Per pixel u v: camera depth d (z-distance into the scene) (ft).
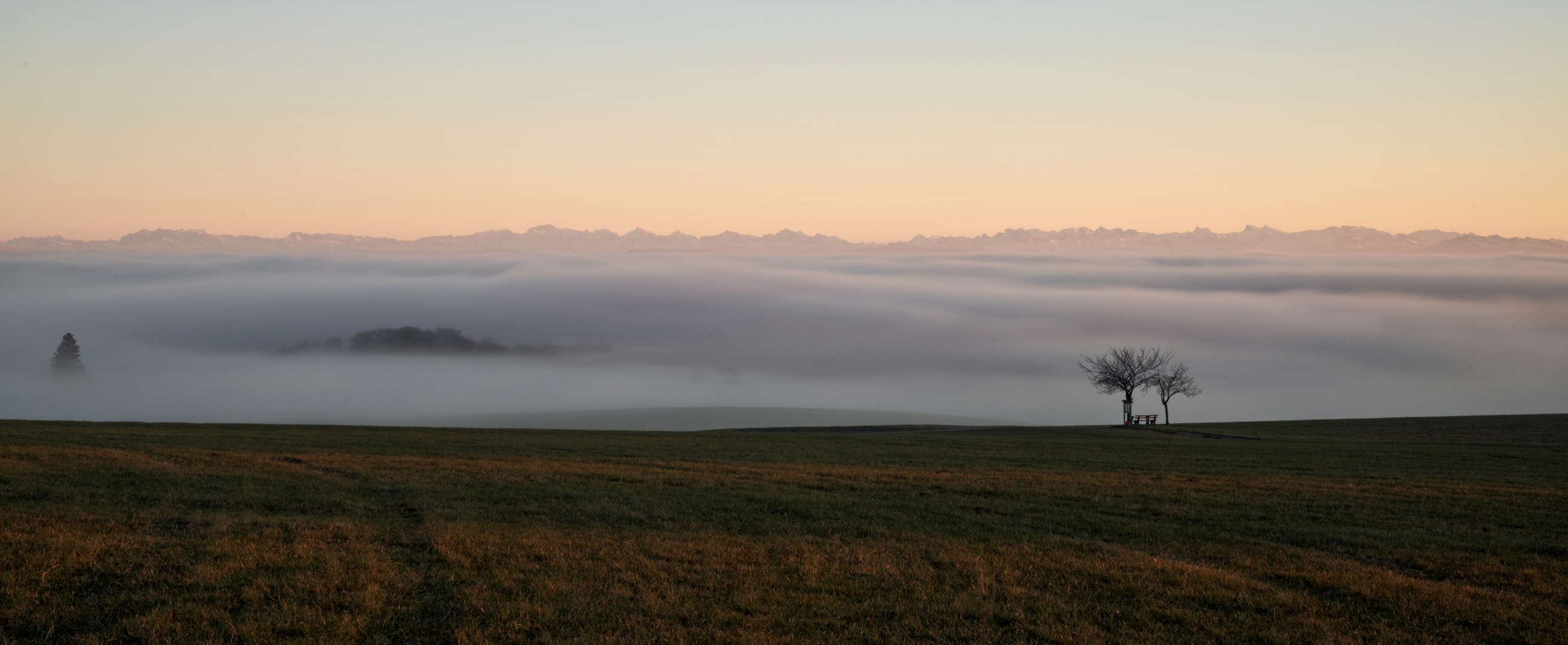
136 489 89.15
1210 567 69.46
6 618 47.98
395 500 90.89
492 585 58.03
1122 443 212.23
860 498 101.14
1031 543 76.54
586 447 165.07
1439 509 98.17
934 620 53.72
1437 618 56.18
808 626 52.13
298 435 172.04
